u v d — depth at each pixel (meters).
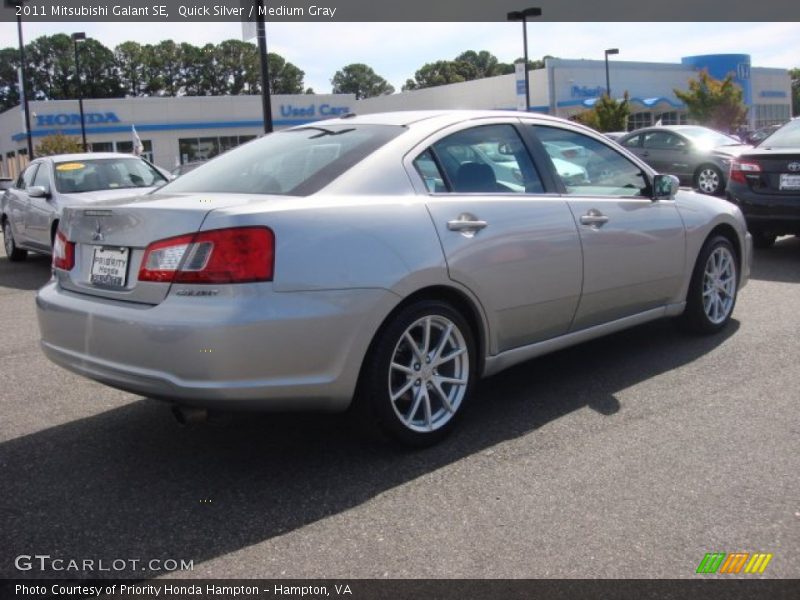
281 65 101.69
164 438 3.77
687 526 2.75
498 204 3.72
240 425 3.91
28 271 10.05
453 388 3.61
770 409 3.84
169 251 2.99
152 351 2.96
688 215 4.86
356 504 3.01
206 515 2.96
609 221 4.24
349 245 3.13
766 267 7.91
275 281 2.94
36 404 4.34
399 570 2.54
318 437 3.71
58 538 2.81
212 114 47.25
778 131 8.80
